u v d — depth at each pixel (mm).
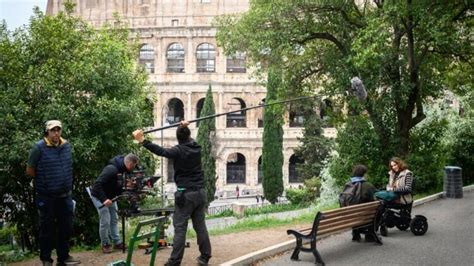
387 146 28672
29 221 21359
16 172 20125
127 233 18172
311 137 58125
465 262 12516
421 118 28859
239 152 74312
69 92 20938
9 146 18766
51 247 11047
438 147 31250
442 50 26766
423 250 13742
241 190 72938
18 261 13227
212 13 75688
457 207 22172
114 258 12312
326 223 12258
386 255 13195
